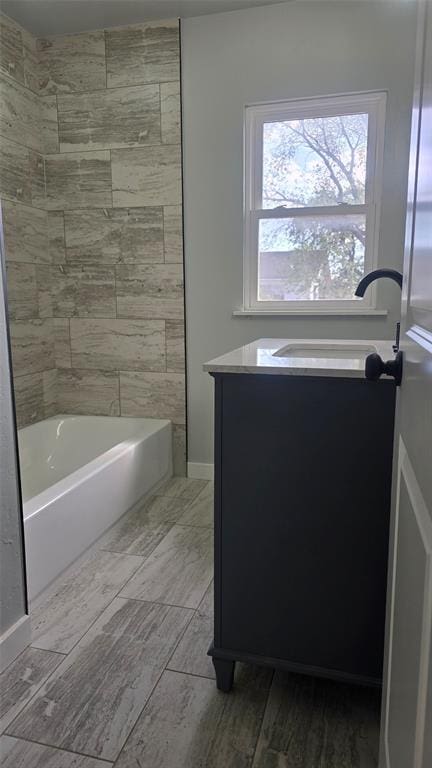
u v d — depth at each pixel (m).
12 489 1.58
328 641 1.37
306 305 2.92
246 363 1.38
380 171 2.69
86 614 1.82
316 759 1.25
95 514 2.28
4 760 1.25
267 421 1.34
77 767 1.23
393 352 1.71
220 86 2.81
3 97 2.74
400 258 2.72
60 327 3.27
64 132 3.06
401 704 0.75
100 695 1.45
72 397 3.32
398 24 2.55
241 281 2.96
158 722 1.36
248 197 2.91
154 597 1.93
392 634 0.92
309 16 2.65
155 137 2.94
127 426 3.14
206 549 2.29
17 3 2.62
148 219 3.02
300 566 1.37
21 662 1.58
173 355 3.12
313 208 2.83
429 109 0.67
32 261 3.06
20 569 1.62
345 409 1.28
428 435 0.61
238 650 1.44
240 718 1.37
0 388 1.52
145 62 2.88
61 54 2.98
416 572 0.67
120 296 3.14
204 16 2.78
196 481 3.15
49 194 3.14
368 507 1.30
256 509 1.38
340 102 2.70
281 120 2.82
